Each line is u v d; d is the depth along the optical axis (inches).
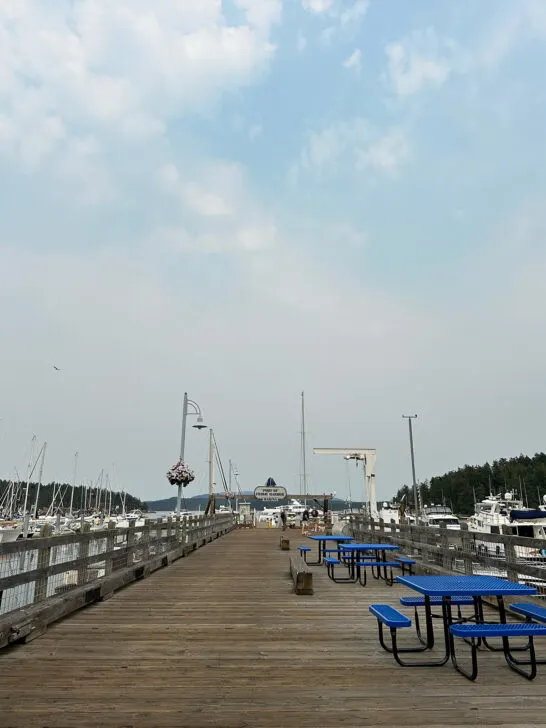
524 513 1022.4
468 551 354.0
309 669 196.2
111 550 383.6
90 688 173.8
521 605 222.1
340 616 298.0
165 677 185.8
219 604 333.7
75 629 261.6
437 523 1911.9
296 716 150.8
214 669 195.8
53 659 208.1
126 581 411.2
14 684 177.6
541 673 189.8
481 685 177.6
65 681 180.7
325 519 1439.5
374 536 660.7
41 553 267.6
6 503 2950.3
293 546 864.9
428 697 166.4
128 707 156.9
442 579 224.1
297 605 331.9
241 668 197.2
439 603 231.8
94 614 300.0
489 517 1481.3
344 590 394.0
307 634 253.1
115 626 268.4
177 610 313.0
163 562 556.4
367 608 322.3
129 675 187.8
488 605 312.3
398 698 165.5
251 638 244.5
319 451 1190.9
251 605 331.0
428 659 209.3
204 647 227.6
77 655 214.1
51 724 143.9
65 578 312.8
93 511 3449.8
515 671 192.1
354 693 170.1
